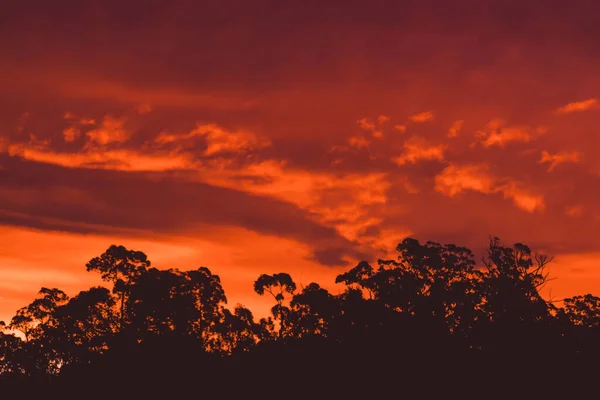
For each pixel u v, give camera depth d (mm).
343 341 77125
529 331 74062
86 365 78125
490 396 71875
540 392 71688
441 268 79438
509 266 78938
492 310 76062
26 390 79750
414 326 75062
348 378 74562
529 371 72375
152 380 76250
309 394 75000
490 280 77750
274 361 77188
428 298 77125
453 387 72438
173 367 76688
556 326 75062
